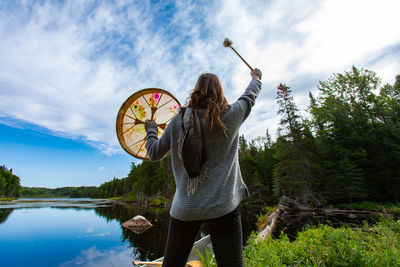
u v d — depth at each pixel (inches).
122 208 1305.4
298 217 637.9
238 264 37.0
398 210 697.6
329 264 107.0
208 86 41.9
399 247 121.7
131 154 73.2
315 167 1059.3
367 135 1047.6
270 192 1473.9
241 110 41.0
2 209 1073.5
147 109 73.5
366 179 1010.7
